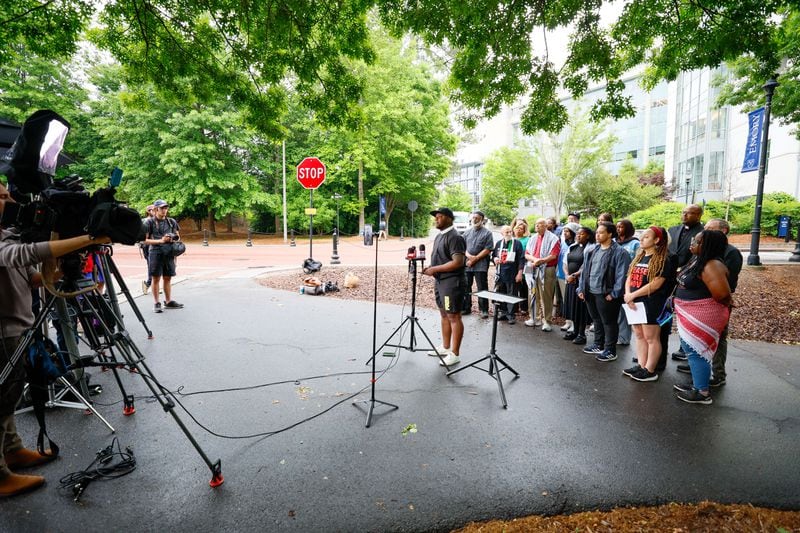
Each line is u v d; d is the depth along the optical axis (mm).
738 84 11578
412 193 30672
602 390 4008
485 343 5570
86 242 2078
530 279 6422
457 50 5125
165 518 2227
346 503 2350
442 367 4645
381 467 2707
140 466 2701
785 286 8289
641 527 2168
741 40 4242
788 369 4539
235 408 3580
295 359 4848
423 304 7918
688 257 4988
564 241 6512
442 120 28141
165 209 6992
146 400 3713
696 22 4363
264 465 2729
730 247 4125
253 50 4910
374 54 5113
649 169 36719
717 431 3195
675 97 33062
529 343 5582
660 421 3359
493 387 4074
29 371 2486
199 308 7348
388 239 29641
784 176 21828
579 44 4637
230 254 18016
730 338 5660
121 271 11523
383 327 6289
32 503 2336
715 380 4078
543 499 2391
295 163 28500
